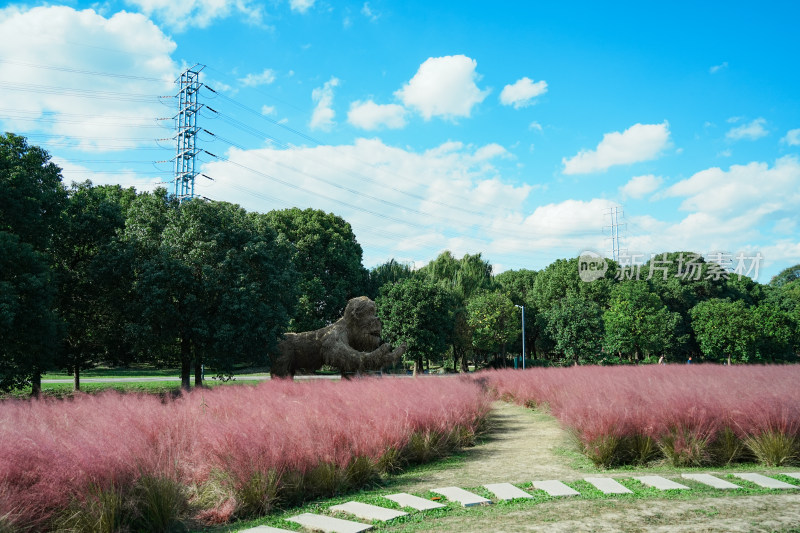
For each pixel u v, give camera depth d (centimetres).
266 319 2047
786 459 773
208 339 2006
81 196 2161
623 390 979
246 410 871
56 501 514
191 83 4119
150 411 821
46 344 1695
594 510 541
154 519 536
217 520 569
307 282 3934
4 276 1564
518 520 512
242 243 2175
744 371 1418
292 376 2125
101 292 2133
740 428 814
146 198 2230
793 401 835
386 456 789
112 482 534
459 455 934
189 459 658
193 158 4059
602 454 789
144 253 2109
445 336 3950
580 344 4309
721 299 6022
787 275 10375
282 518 561
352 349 2056
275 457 631
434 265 5319
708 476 691
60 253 2081
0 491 487
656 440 812
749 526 473
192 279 2009
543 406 1552
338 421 802
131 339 2086
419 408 966
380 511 564
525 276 6850
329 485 659
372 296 4838
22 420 695
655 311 4675
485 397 1373
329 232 4419
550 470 774
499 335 4425
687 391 909
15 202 1680
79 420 757
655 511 530
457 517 534
